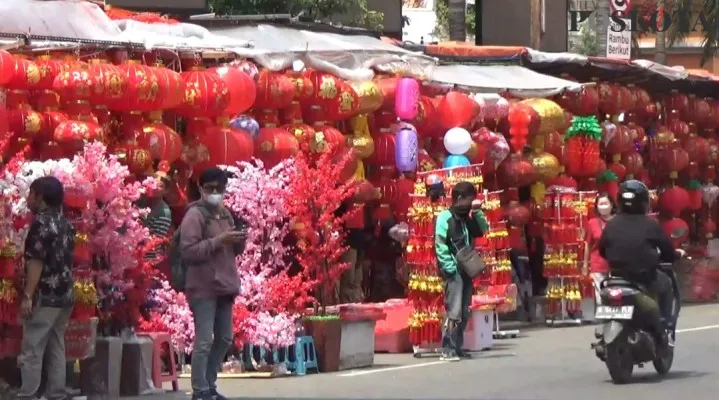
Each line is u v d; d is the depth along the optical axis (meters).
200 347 11.02
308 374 13.63
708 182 25.06
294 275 15.06
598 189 21.53
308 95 15.87
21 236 11.05
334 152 15.98
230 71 14.50
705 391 11.94
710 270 23.66
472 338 15.58
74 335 11.41
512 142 18.78
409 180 17.42
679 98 24.31
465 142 17.50
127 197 11.69
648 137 23.88
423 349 15.30
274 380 13.16
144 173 13.96
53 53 13.92
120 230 11.80
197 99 14.09
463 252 14.51
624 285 12.55
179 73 14.37
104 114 13.71
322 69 16.12
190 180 15.16
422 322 15.21
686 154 23.88
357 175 16.88
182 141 14.73
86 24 14.03
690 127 25.00
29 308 10.76
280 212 13.56
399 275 16.94
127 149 13.64
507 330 17.77
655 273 12.68
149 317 13.21
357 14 23.78
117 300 12.11
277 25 17.17
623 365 12.52
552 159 19.11
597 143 20.08
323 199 13.83
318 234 13.95
